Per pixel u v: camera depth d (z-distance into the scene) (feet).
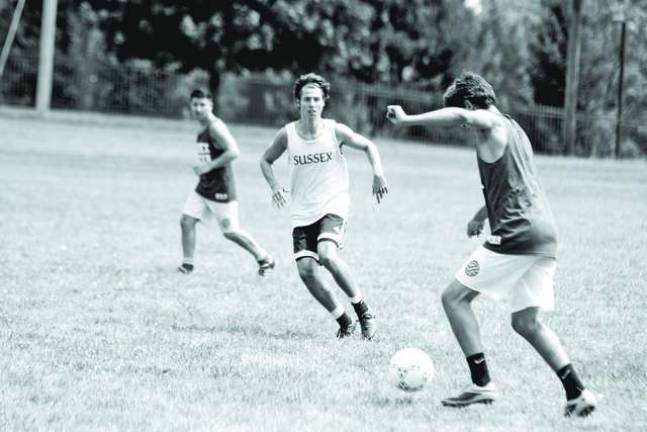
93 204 191.93
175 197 211.61
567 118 424.87
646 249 143.13
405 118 59.47
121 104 469.98
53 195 204.33
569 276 117.08
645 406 62.90
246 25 442.50
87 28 503.20
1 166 258.16
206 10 442.91
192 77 499.92
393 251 139.44
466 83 62.90
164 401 61.87
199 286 108.88
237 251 139.03
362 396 64.34
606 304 100.73
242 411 59.88
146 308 94.79
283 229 165.68
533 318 61.87
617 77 483.92
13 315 89.35
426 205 211.20
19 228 154.40
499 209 61.87
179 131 393.29
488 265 61.87
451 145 473.67
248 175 269.64
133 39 453.99
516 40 529.04
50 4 383.24
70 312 91.71
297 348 78.74
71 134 349.20
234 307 96.73
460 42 522.47
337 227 84.12
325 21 459.73
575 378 60.44
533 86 493.77
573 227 171.32
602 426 58.18
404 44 515.91
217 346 78.95
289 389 65.46
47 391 63.57
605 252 139.03
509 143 61.52
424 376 64.03
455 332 63.41
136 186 231.50
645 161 427.74
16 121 367.86
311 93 83.56
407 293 105.60
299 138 85.05
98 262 123.75
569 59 422.00
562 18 479.41
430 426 57.47
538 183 62.80
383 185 83.92
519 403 63.05
